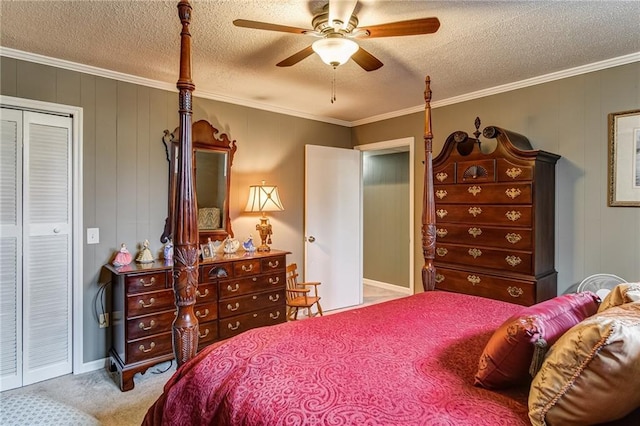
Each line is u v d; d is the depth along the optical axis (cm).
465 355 134
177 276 145
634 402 82
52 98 267
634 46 245
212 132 346
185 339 144
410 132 410
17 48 248
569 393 85
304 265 423
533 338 101
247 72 295
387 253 571
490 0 191
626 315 95
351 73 297
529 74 299
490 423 91
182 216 145
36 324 262
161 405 133
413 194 408
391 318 175
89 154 284
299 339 146
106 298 291
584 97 284
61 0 190
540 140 308
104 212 291
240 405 107
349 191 458
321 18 197
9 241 252
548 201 286
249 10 201
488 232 292
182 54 145
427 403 100
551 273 286
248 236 378
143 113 309
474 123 338
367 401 101
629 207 263
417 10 201
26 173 258
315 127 439
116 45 244
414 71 292
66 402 237
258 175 387
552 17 207
